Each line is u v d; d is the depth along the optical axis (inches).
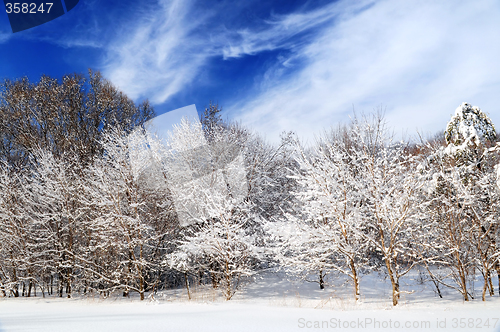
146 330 172.4
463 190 342.3
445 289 426.9
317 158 406.3
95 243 513.7
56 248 544.1
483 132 390.3
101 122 900.0
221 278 472.7
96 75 940.6
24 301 458.6
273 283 512.7
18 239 522.6
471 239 344.8
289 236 402.3
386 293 426.3
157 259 492.1
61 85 880.9
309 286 492.7
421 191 381.7
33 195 560.1
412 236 376.8
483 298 335.9
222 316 233.8
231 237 446.0
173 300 431.5
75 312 295.7
